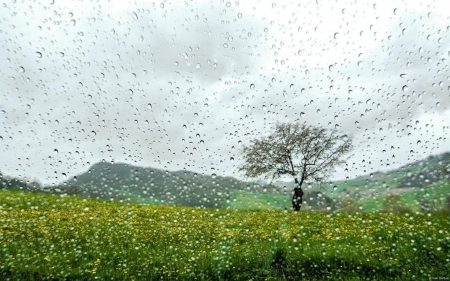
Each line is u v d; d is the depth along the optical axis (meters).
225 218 10.30
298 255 5.79
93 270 5.09
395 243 6.65
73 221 8.88
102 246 6.54
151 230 8.11
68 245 6.55
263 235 7.64
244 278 5.13
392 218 9.83
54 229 7.82
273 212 12.10
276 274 5.27
